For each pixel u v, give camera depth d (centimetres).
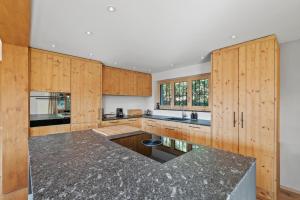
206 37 219
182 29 194
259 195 218
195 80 402
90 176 75
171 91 459
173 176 76
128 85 439
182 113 422
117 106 462
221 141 259
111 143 134
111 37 220
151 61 354
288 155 239
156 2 141
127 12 157
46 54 275
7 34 196
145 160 96
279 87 237
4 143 226
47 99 281
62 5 145
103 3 143
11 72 232
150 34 210
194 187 66
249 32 202
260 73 219
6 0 123
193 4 144
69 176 75
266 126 214
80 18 169
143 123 453
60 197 58
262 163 216
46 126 271
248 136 229
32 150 114
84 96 322
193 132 327
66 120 296
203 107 386
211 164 92
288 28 192
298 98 233
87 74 327
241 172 82
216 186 68
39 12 156
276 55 208
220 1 139
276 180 208
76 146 125
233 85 246
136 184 68
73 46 256
